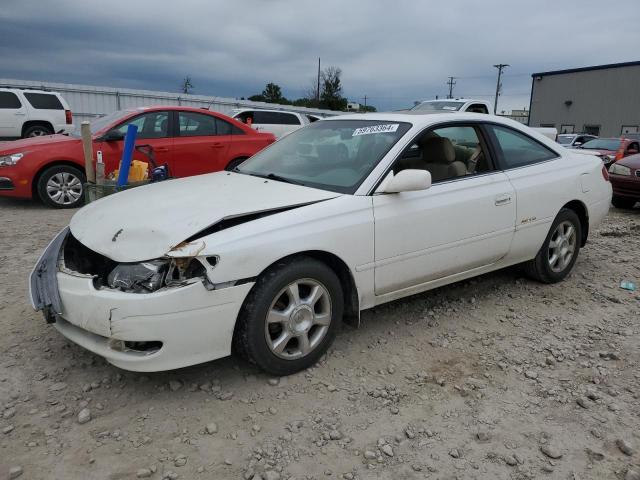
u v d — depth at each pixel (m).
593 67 48.94
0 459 2.49
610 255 6.07
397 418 2.90
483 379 3.31
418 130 3.86
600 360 3.58
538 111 54.09
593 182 5.01
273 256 2.98
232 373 3.29
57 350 3.50
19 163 8.19
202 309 2.82
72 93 26.27
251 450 2.61
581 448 2.69
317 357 3.35
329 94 58.59
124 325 2.74
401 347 3.69
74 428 2.74
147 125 8.56
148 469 2.45
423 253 3.74
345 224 3.29
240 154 9.25
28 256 5.58
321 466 2.51
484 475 2.48
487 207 4.07
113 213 3.30
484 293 4.73
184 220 2.97
